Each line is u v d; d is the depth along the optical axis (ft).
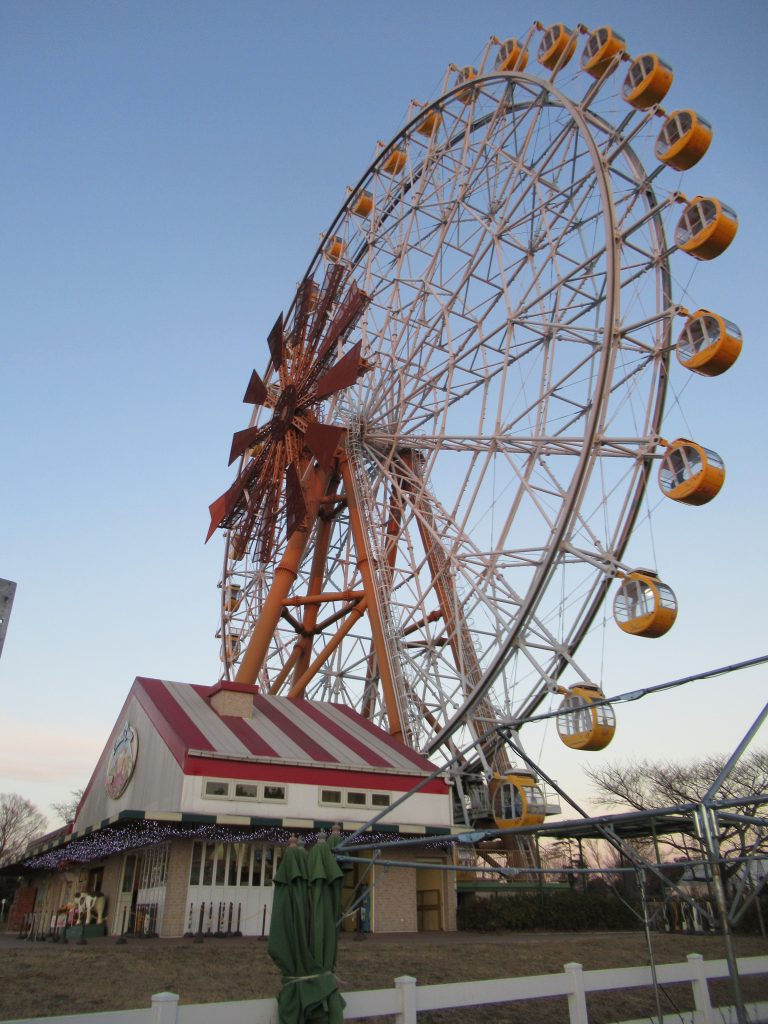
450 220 141.49
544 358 121.19
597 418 105.70
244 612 185.47
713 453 95.76
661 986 58.49
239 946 67.87
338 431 146.41
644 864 51.34
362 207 172.24
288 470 155.84
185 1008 31.63
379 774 101.45
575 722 101.55
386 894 96.17
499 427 122.11
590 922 104.17
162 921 84.64
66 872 130.41
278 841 93.45
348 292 157.17
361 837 94.68
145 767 102.53
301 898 39.55
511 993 39.50
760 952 75.31
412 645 137.39
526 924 100.94
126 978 52.29
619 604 101.91
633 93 112.98
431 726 130.31
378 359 151.33
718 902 41.29
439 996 37.63
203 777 89.71
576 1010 41.04
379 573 140.46
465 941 79.77
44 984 49.78
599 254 113.39
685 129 106.42
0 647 38.37
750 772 200.54
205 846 89.35
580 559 107.96
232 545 193.57
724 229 99.04
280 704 119.75
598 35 119.34
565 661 117.80
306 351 163.63
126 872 101.30
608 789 218.18
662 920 102.37
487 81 136.15
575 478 106.73
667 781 207.21
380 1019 46.32
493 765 128.47
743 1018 38.73
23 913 155.74
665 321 115.34
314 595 156.66
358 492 148.25
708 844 41.88
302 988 35.65
